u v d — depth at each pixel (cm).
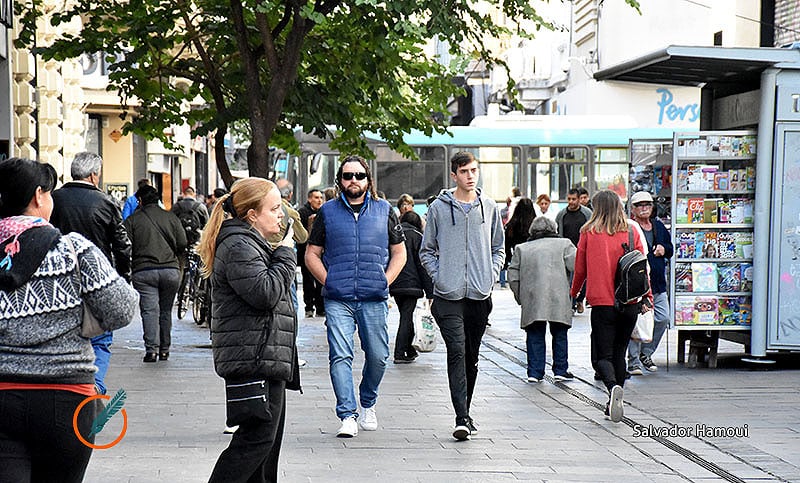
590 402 1692
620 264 1521
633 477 1198
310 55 2345
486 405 1659
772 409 1627
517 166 4700
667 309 2003
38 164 754
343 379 1395
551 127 4719
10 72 2583
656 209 2108
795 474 1221
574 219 3019
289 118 2388
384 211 1415
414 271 2108
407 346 2123
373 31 2061
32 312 711
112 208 1493
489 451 1321
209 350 2259
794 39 3759
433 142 4644
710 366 2066
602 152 4719
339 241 1390
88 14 2411
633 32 5122
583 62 5516
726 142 2058
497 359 2208
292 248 962
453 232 1390
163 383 1809
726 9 4994
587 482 1171
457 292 1381
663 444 1379
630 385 1855
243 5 2286
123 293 732
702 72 2102
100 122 4750
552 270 1878
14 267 712
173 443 1329
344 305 1397
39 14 2462
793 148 2020
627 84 5266
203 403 1616
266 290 912
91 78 4034
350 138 2445
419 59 2477
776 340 2041
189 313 3080
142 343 2380
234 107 2339
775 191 2020
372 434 1415
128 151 4856
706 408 1634
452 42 2136
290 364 949
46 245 718
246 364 923
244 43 2217
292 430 1432
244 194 942
